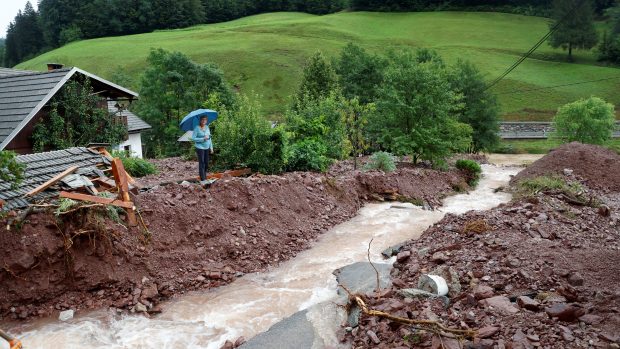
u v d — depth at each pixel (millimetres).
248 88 62062
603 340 5242
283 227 12016
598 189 19750
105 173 11430
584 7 26906
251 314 7980
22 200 8633
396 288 7926
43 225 8234
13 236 7922
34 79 18234
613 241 10531
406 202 16562
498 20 92500
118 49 79750
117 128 21641
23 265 7836
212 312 8086
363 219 14141
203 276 9367
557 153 22797
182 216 10227
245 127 16016
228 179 12438
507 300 6520
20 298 7805
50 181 9289
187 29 101438
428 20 95875
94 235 8539
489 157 40656
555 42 45562
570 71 65312
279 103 58500
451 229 10781
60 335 7258
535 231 10180
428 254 9352
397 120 23141
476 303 6664
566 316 5770
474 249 8930
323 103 21719
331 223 13445
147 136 39031
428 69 22938
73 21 103812
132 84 58844
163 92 38281
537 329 5641
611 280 6832
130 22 104125
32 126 17328
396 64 24734
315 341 6641
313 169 17719
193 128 13086
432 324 5961
